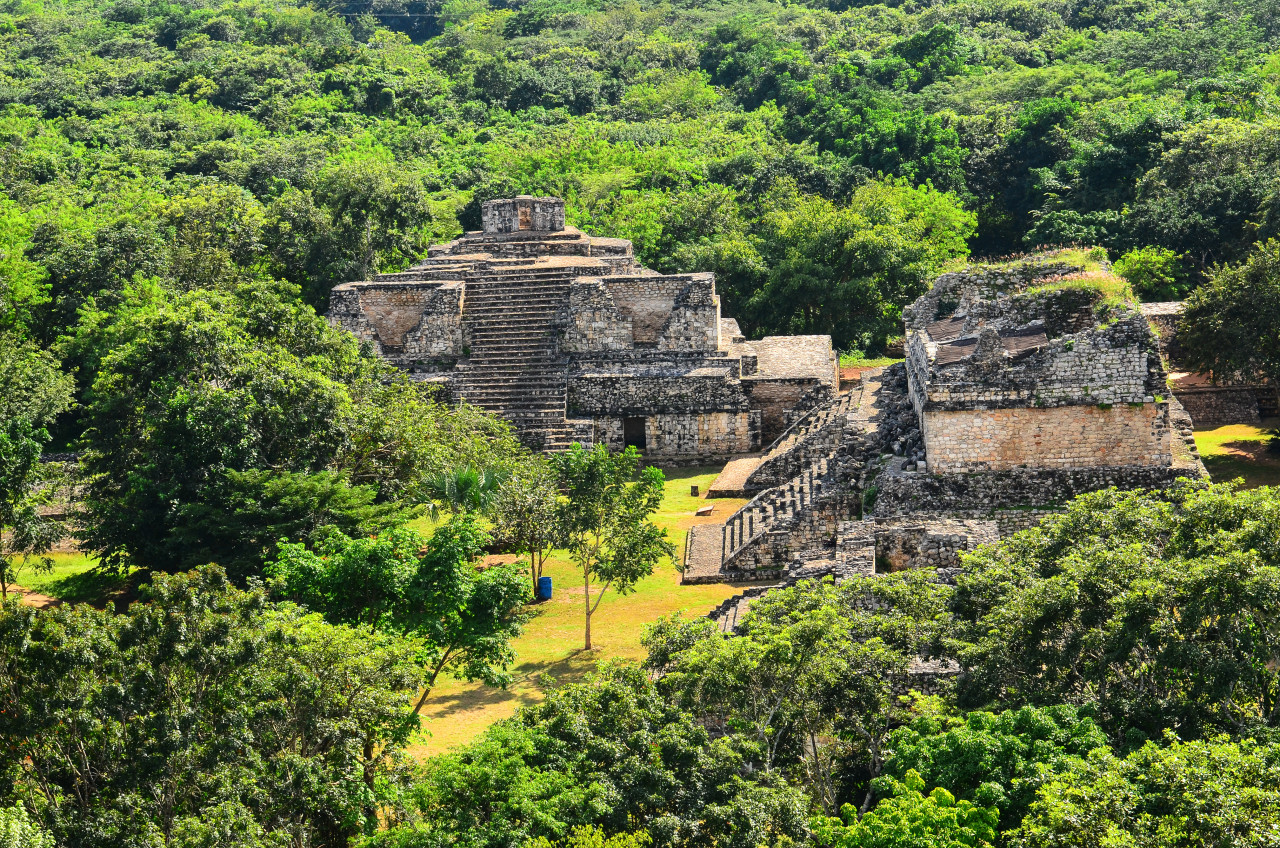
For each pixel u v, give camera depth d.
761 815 38.25
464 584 54.19
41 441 91.44
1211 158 130.25
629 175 157.50
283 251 129.00
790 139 186.12
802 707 43.62
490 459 75.38
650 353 99.81
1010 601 44.25
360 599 55.31
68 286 120.00
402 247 130.62
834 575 58.16
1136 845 30.97
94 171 172.12
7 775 38.44
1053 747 38.09
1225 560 39.50
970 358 65.44
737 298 129.75
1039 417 64.62
